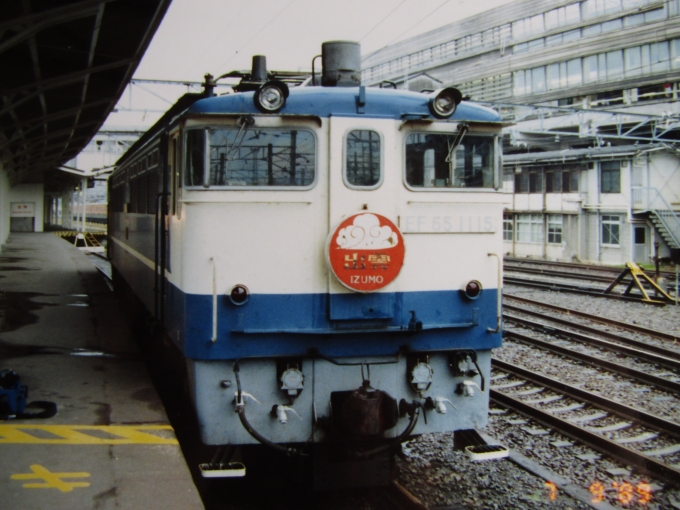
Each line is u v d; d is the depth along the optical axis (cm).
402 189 553
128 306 1339
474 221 572
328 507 543
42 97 1452
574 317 1451
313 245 540
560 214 2995
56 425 569
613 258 2741
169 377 842
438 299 564
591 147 2994
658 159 2612
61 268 1952
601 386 900
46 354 836
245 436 543
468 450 541
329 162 539
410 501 534
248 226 533
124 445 529
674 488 579
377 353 551
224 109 536
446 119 560
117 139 4575
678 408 802
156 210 737
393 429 559
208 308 532
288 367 536
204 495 567
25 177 3941
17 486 450
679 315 1458
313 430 545
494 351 1108
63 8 856
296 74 782
